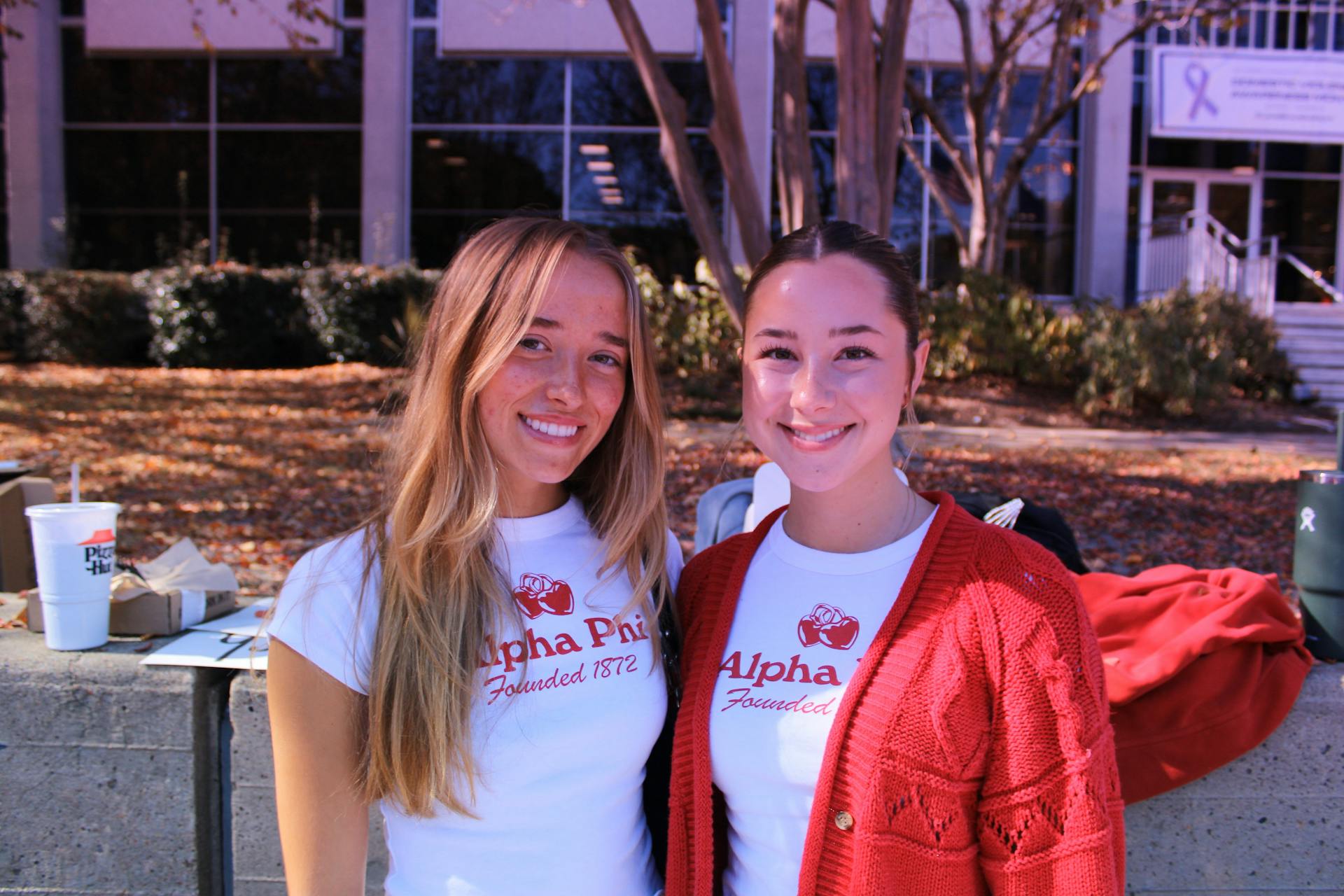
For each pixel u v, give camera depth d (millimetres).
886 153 6480
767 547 1741
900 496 1658
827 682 1531
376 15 15656
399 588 1578
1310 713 2266
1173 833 2289
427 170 16109
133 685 2359
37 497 3143
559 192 16062
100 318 14312
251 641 2502
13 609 2838
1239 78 16469
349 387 12016
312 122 16172
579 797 1605
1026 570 1481
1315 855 2283
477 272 1633
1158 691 2209
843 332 1531
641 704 1686
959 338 12438
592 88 15922
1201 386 11391
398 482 1681
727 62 6395
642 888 1705
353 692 1578
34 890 2408
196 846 2379
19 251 16297
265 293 14070
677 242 15938
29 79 16016
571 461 1689
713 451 8703
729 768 1575
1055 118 12531
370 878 2357
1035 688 1396
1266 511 7266
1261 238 17438
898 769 1410
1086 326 12180
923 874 1400
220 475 7777
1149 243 16703
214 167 16312
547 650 1650
